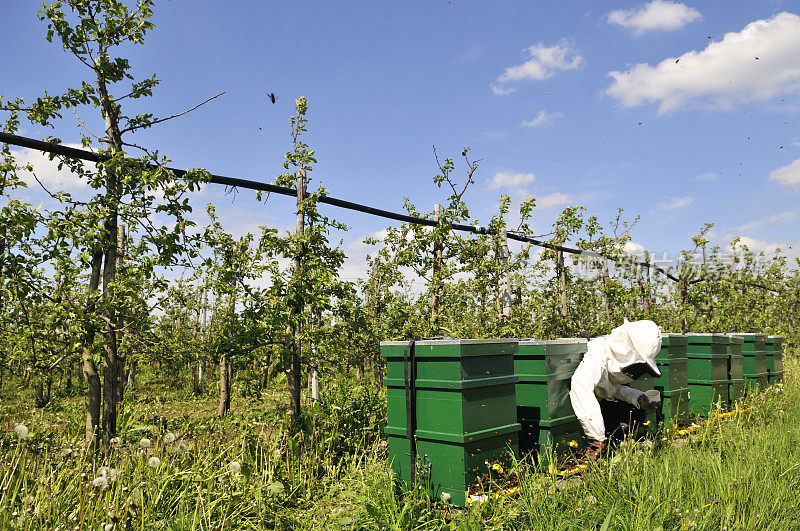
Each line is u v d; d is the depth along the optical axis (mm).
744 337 8422
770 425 6188
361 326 6855
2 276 4359
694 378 7117
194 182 5312
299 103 6508
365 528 3707
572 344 4887
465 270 8484
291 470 4852
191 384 16344
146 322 5719
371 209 7254
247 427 5801
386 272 11023
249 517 4059
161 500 4043
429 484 3961
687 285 14203
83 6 4887
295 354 6230
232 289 5910
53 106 4914
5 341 5648
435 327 7895
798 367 13234
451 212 8242
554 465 4148
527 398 4613
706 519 3352
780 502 3654
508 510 3570
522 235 9359
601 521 3412
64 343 5281
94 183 5078
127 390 13789
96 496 3773
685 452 4777
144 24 5059
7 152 5281
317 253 6531
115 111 5164
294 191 6469
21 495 3879
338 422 5863
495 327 8578
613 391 5281
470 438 3812
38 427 7512
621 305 12000
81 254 4930
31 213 4617
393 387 4281
